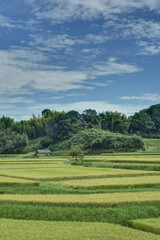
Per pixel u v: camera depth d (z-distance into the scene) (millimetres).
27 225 35125
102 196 48094
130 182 62312
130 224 36188
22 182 63625
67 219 38688
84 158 146125
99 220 38125
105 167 109062
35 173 84062
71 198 46438
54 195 49719
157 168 92938
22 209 40969
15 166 115438
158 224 34438
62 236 31172
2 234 31672
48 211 40031
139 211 39406
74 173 82625
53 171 90500
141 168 96812
